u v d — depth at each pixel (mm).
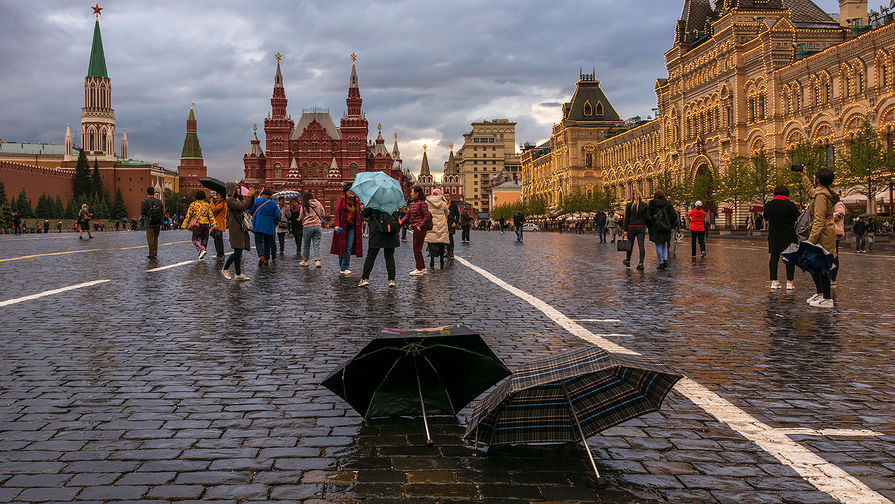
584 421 4125
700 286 14164
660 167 76250
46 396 5574
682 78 70062
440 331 4895
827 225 11359
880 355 7246
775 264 13273
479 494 3738
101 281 14305
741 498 3691
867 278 16047
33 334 8234
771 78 54438
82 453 4312
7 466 4090
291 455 4312
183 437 4629
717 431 4766
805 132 51219
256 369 6559
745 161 58562
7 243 33062
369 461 4223
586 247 33781
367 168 168500
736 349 7539
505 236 58438
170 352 7289
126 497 3678
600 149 98000
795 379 6207
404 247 30812
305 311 10312
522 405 4156
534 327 8945
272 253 20859
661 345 7758
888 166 38125
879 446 4477
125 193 192500
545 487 3838
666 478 3963
